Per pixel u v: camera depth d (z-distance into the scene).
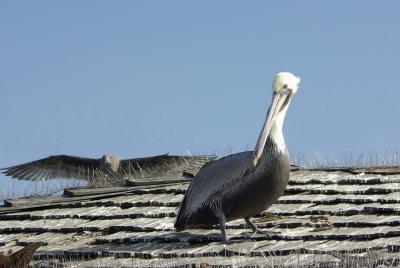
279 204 16.81
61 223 17.34
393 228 14.79
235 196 14.74
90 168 23.94
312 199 16.81
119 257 14.79
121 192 18.77
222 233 14.82
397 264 12.97
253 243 14.74
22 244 16.48
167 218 16.92
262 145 14.42
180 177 20.09
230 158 14.92
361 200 16.44
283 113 14.95
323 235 14.66
